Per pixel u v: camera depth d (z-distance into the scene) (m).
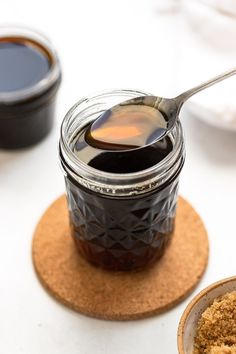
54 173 0.62
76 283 0.55
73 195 0.52
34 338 0.53
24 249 0.58
